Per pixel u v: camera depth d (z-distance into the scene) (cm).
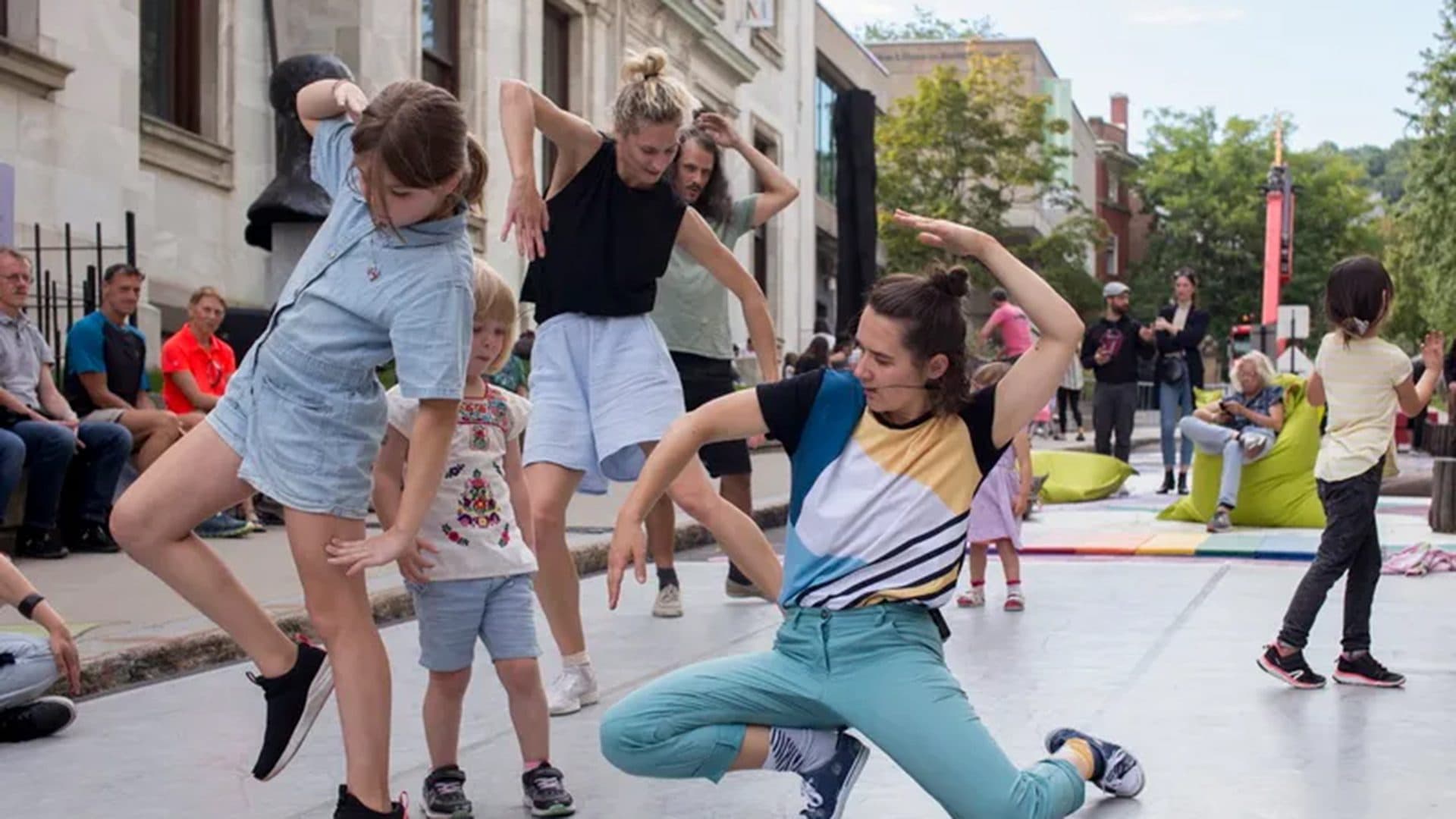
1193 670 591
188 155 1427
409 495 351
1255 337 2825
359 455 357
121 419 930
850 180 1251
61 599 709
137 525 353
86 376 949
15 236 1128
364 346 350
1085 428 3056
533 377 523
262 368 354
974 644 652
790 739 338
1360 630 564
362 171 339
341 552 348
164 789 431
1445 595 790
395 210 341
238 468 355
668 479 339
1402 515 1278
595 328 513
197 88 1478
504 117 471
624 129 493
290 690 365
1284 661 561
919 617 337
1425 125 4422
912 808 407
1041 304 337
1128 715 514
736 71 2712
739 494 762
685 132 553
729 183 616
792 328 3066
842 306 1264
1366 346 566
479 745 479
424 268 347
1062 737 409
